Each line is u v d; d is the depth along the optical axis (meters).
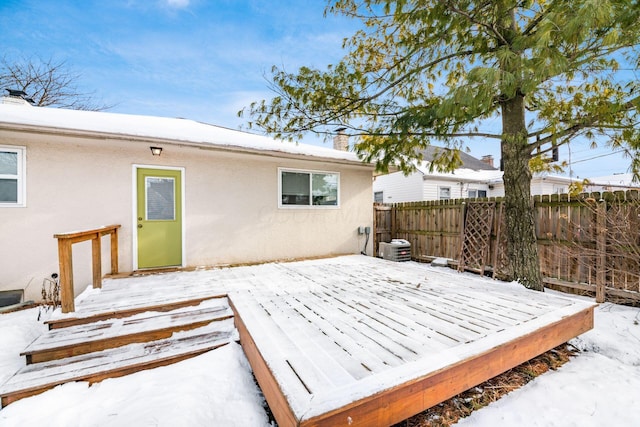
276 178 5.92
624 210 3.92
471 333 2.34
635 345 2.95
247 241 5.62
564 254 4.52
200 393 2.09
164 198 4.93
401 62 4.11
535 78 2.78
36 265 4.08
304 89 4.09
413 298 3.33
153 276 4.38
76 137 3.99
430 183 11.71
